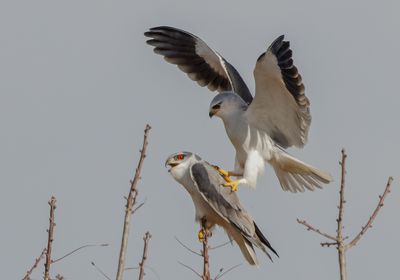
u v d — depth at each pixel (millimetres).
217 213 10352
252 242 10062
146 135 7324
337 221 8078
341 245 8008
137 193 7199
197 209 10688
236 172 12586
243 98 14039
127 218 7086
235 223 10156
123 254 6992
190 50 15117
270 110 12031
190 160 10562
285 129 12242
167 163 10531
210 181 10367
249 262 10258
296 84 10727
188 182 10500
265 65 11094
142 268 7367
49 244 7578
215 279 7922
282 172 12641
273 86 11539
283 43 10906
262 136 12266
